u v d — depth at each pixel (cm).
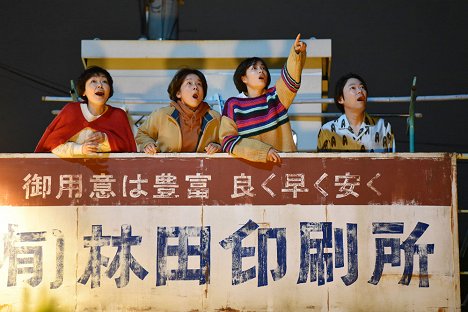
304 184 841
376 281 827
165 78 1202
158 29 1297
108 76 905
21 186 850
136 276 834
